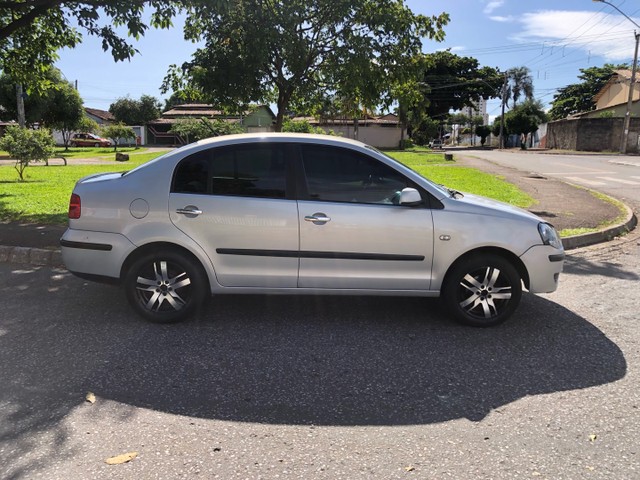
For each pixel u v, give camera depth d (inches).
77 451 110.8
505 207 189.8
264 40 310.3
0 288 225.1
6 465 105.7
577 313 203.3
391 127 2437.3
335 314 197.3
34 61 460.8
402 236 177.0
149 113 2783.0
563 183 626.5
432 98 2768.2
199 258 179.2
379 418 126.3
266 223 176.7
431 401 134.5
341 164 181.3
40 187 593.3
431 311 202.2
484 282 182.9
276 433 119.1
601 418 126.8
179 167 180.9
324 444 114.9
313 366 153.7
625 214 405.4
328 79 346.6
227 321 188.5
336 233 176.4
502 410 130.3
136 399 133.3
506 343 172.6
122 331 177.9
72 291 221.6
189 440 115.7
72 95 1834.4
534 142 2741.1
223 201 177.8
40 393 135.2
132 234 178.9
